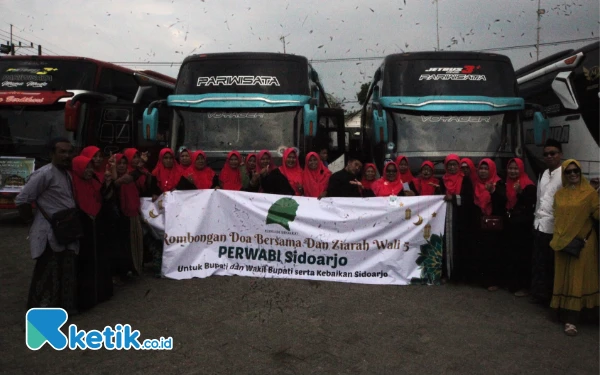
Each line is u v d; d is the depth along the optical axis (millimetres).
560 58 9750
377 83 9695
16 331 4602
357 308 5262
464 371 3932
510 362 4094
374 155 9125
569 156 8578
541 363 4090
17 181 10414
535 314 5211
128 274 6414
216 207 6379
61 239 4727
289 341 4426
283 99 8672
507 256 5855
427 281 6156
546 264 5297
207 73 8969
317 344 4371
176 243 6266
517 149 8281
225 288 5852
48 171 4801
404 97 8469
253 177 7051
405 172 7203
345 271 6230
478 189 6043
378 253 6215
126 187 5840
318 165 6996
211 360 4055
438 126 8328
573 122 8453
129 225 5922
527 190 5766
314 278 6266
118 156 5949
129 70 13188
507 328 4805
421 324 4852
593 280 4797
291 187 6891
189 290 5781
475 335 4617
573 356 4227
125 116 11164
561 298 4812
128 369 3896
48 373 3820
